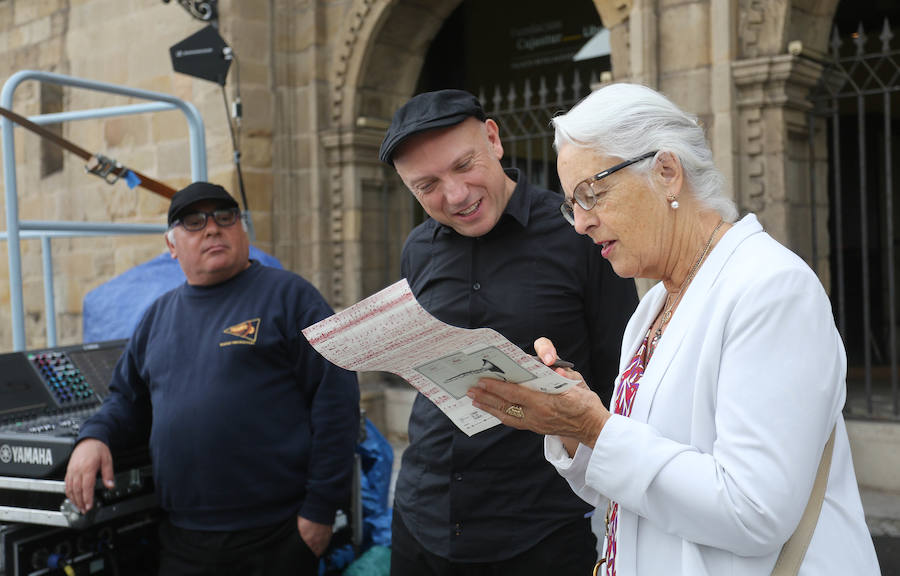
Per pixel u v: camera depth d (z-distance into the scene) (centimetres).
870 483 494
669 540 136
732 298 129
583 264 215
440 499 217
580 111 141
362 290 710
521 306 214
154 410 267
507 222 219
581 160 141
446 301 222
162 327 274
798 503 120
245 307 264
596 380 224
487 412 149
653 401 138
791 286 124
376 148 712
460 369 142
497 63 790
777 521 119
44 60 877
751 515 120
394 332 134
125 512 269
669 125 138
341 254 712
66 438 256
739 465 121
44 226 354
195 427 254
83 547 273
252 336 259
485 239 221
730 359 126
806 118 530
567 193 144
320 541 258
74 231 439
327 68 709
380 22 675
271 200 713
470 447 213
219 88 694
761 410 121
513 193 221
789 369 121
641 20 540
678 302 145
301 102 715
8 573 253
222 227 265
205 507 257
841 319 516
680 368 135
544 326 213
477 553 211
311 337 139
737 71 506
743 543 123
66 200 855
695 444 132
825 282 546
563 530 211
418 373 146
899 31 841
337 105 702
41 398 295
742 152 516
